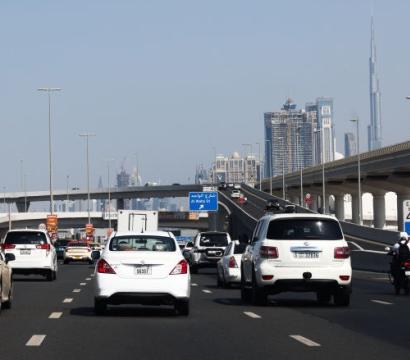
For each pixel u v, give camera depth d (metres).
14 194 170.75
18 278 44.06
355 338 16.77
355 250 55.88
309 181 140.00
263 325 19.25
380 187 116.44
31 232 40.62
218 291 32.78
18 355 14.28
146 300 20.61
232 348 15.22
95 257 23.36
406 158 92.81
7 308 23.72
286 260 23.89
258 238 25.27
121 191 173.38
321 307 24.44
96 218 154.50
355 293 31.16
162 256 20.80
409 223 44.81
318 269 23.86
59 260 85.12
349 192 141.38
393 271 30.58
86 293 31.03
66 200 174.12
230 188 171.88
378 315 21.83
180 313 21.31
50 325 19.12
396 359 13.83
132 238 21.34
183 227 162.50
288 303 26.08
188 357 14.08
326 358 13.95
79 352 14.69
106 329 18.31
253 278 24.95
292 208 29.44
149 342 16.08
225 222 129.62
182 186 168.50
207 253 49.25
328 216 24.41
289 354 14.44
